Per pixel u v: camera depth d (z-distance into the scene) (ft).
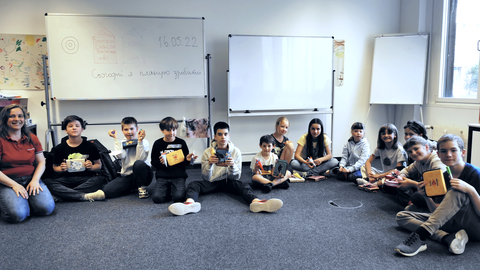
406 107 12.56
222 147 7.91
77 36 10.27
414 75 11.82
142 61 10.74
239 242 5.42
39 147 7.25
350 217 6.56
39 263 4.80
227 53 11.77
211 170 7.98
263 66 11.53
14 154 6.79
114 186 8.03
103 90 10.61
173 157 7.86
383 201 7.60
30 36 10.55
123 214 6.87
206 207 7.25
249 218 6.54
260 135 12.37
